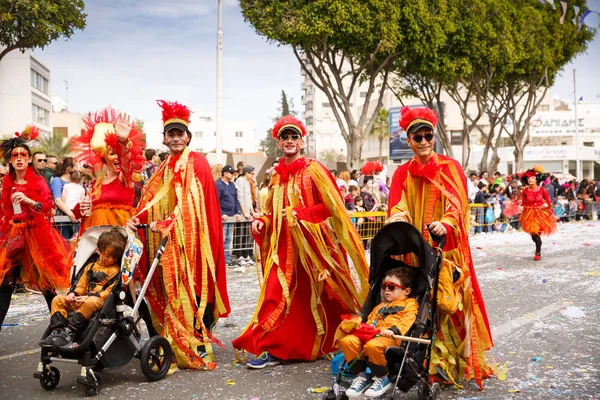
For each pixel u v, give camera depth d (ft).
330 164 106.52
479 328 15.57
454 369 15.43
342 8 65.21
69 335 15.26
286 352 17.31
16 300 27.76
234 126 313.94
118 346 15.57
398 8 69.36
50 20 54.65
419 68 80.94
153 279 17.60
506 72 94.43
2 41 55.52
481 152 187.32
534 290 29.22
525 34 93.40
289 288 17.57
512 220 64.49
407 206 15.81
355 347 13.25
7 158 18.85
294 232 17.52
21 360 18.45
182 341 16.98
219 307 18.13
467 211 15.37
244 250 39.37
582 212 78.48
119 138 18.28
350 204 43.78
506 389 15.34
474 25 81.35
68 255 19.36
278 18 65.16
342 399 13.60
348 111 75.36
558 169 185.98
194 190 17.61
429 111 15.51
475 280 15.61
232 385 15.81
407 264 15.12
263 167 71.31
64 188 30.48
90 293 15.60
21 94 155.63
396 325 13.64
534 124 203.31
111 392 15.37
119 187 18.69
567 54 104.32
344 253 17.90
